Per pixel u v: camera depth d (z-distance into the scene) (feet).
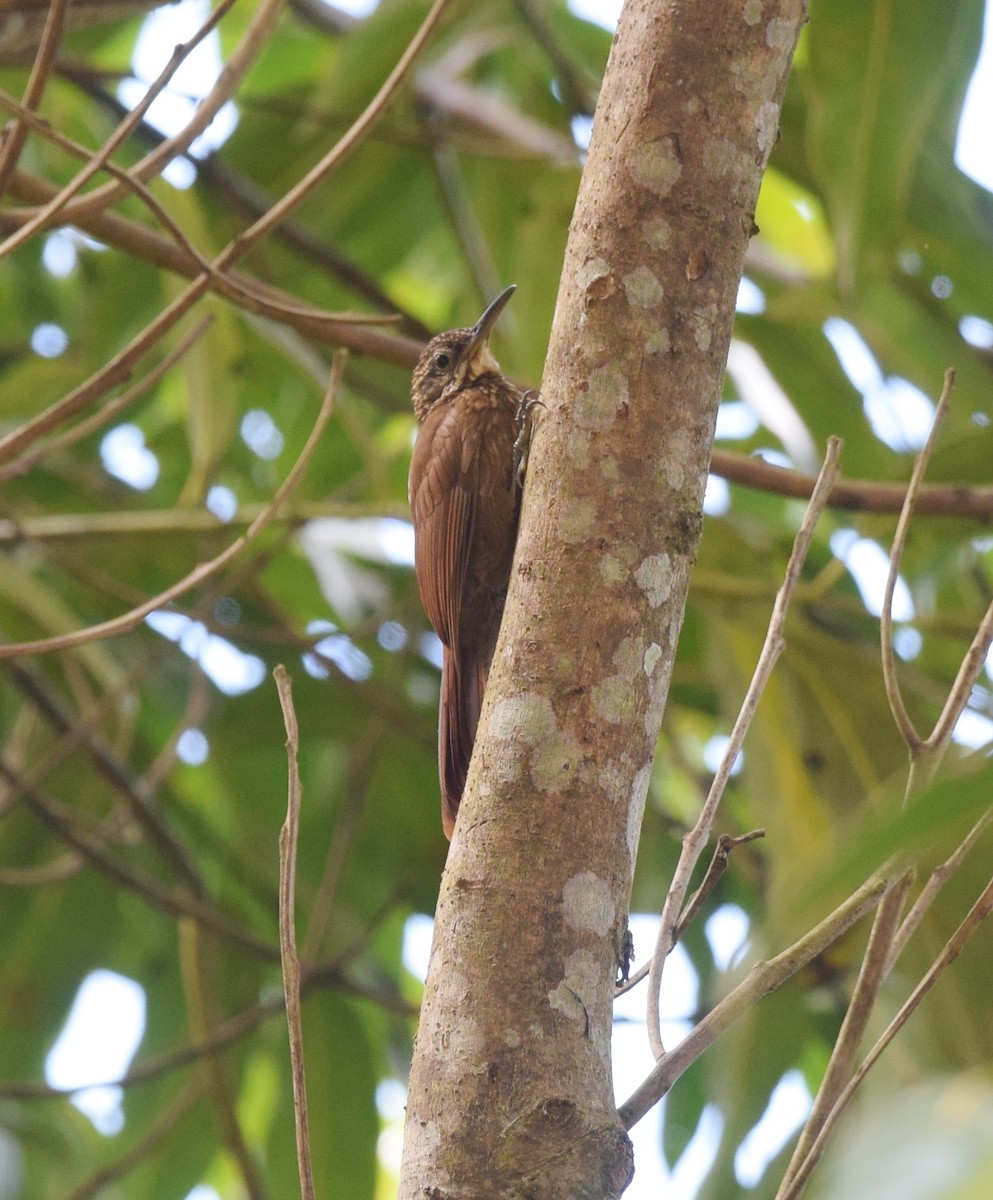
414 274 48.47
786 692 34.19
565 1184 13.34
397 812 42.09
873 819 8.96
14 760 37.50
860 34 28.12
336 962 35.81
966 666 14.97
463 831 14.98
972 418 37.52
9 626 36.68
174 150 22.47
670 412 15.98
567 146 36.86
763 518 44.45
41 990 41.60
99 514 40.96
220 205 37.55
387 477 33.37
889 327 37.24
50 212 20.43
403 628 39.17
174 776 43.62
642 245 16.37
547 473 16.03
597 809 14.80
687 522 15.87
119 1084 33.37
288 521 33.37
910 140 28.40
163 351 38.34
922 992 14.33
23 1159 40.73
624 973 16.02
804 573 39.22
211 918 35.68
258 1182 34.30
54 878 34.78
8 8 27.32
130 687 34.12
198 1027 36.42
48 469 40.68
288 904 14.99
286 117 38.78
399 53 35.88
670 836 39.68
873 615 35.19
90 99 36.78
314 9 40.91
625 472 15.76
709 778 40.81
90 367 38.65
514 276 39.81
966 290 35.58
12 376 39.52
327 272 36.94
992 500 27.45
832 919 14.64
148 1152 35.42
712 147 16.58
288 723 15.60
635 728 15.17
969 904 28.30
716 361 16.35
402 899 42.22
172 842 35.81
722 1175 32.04
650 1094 14.17
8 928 41.63
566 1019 14.03
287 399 41.45
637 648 15.34
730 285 16.55
